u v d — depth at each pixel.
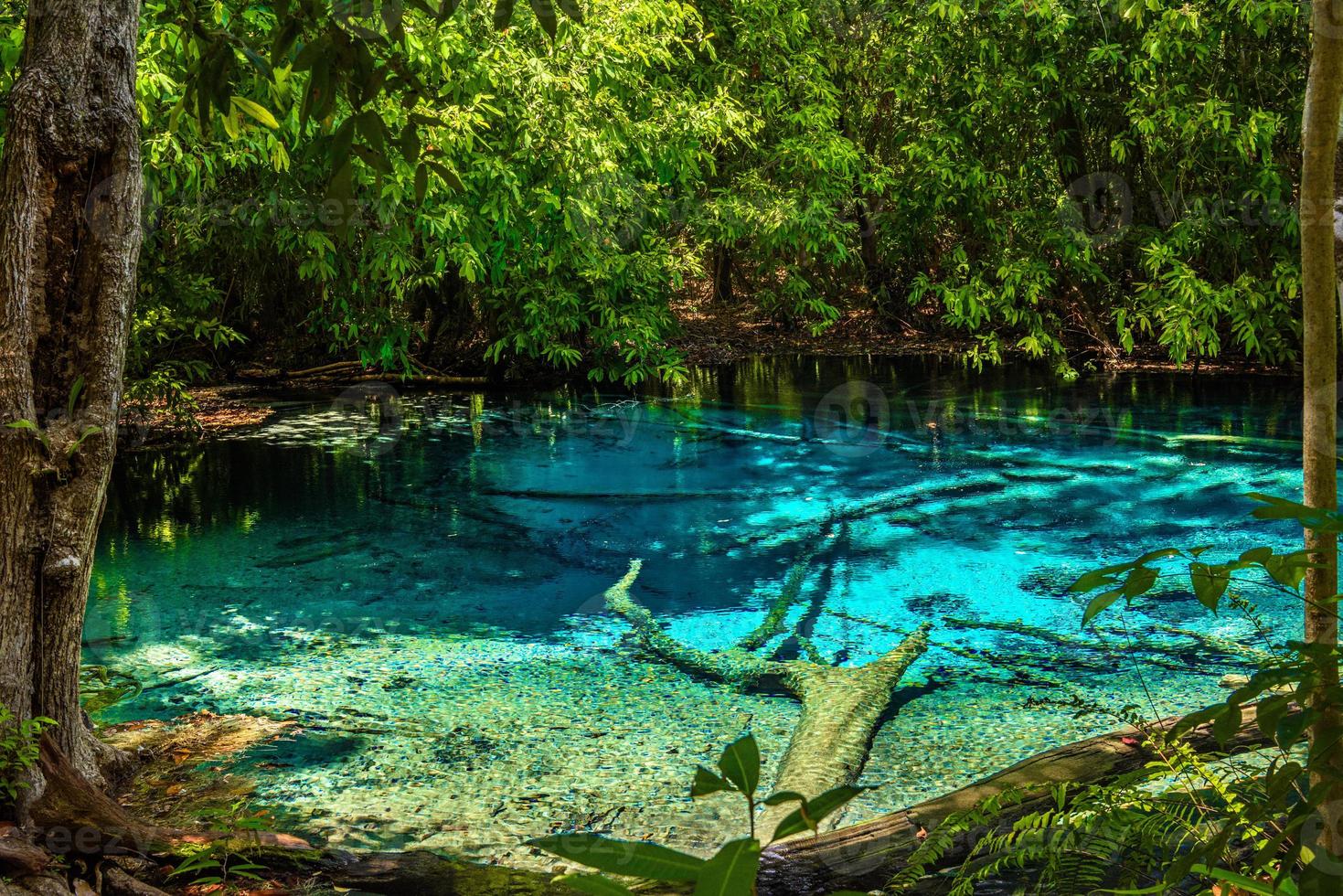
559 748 3.55
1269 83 10.66
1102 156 11.67
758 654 4.34
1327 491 1.70
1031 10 10.85
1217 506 6.34
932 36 11.89
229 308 11.18
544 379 11.26
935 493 6.79
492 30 8.45
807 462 7.68
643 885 2.63
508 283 10.75
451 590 5.18
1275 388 10.14
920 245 13.02
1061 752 3.20
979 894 2.48
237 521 6.31
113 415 3.16
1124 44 10.99
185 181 7.92
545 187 9.39
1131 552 5.55
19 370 2.97
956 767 3.34
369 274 10.20
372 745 3.59
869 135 13.64
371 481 7.19
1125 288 12.05
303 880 2.71
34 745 2.90
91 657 4.38
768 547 5.79
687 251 11.52
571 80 8.86
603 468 7.53
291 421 9.17
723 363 12.23
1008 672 4.11
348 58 2.17
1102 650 4.30
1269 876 1.87
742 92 12.00
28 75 2.99
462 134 8.25
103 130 3.04
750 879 0.92
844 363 12.08
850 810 3.08
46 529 3.04
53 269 3.04
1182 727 1.28
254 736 3.65
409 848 2.91
